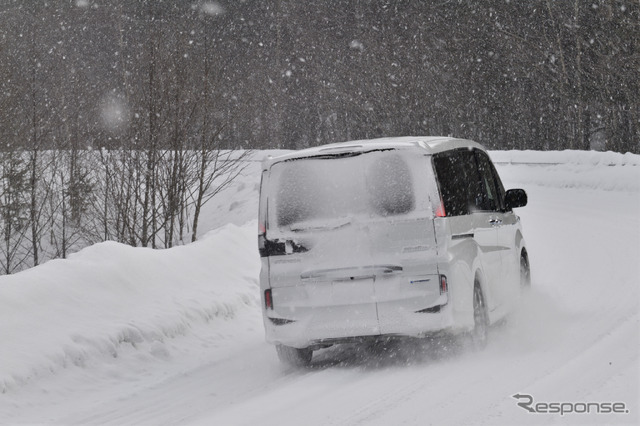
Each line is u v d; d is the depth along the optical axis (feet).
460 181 42.19
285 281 40.29
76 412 35.99
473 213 42.65
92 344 43.32
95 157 124.47
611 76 244.83
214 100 112.37
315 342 39.99
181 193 108.88
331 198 39.93
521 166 175.73
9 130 161.48
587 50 269.64
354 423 29.12
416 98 308.19
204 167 111.34
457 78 300.81
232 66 302.66
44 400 37.63
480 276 41.83
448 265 38.55
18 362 39.17
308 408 32.50
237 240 69.67
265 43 356.38
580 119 263.90
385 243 39.01
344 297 39.27
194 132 110.73
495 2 290.56
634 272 61.36
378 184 39.52
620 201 120.88
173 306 51.96
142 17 299.38
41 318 44.16
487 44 297.33
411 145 39.60
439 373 36.96
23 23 258.16
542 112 294.25
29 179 160.97
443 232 38.75
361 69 326.03
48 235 167.53
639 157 151.53
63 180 158.10
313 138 358.23
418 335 38.99
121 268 53.36
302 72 351.46
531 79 289.12
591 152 163.84
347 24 348.38
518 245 50.24
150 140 107.65
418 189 39.11
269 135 341.00
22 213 161.17
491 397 31.09
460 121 302.66
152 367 44.16
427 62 307.17
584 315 47.83
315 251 39.78
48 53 236.22
